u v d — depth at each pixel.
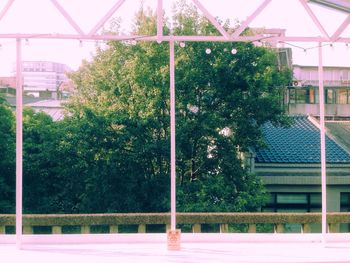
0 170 17.58
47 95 39.56
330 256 9.30
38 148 17.70
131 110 16.34
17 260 8.95
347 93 31.06
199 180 15.72
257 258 9.10
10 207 17.38
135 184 16.02
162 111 16.22
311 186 16.89
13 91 36.31
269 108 16.36
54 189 18.20
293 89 30.06
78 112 17.91
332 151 17.80
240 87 16.22
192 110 16.95
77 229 17.22
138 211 16.05
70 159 16.66
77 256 9.25
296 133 19.77
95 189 16.31
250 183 15.72
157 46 15.91
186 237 10.72
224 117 16.42
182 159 15.96
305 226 14.10
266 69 16.12
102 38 9.57
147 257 9.18
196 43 15.71
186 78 15.45
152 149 15.45
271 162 16.92
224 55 15.76
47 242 10.44
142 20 17.05
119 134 16.00
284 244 10.53
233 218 13.91
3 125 17.38
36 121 18.34
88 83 18.27
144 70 15.85
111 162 15.95
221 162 16.05
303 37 9.91
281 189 16.92
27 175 17.86
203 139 16.00
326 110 31.00
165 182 15.98
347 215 14.17
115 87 16.92
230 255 9.38
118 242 10.55
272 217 13.98
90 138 16.16
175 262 8.79
